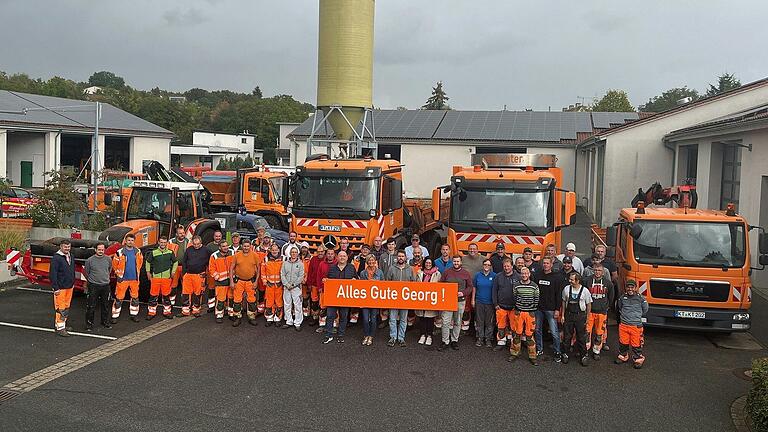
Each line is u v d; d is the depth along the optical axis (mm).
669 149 26438
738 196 19391
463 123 43438
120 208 17156
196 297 13359
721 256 11938
